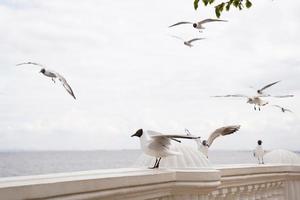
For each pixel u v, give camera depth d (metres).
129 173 5.43
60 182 4.09
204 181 6.22
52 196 4.01
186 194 6.33
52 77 6.00
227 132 7.47
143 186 5.41
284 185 10.36
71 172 5.13
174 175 6.20
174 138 5.85
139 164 7.12
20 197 3.71
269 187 9.70
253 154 10.76
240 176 7.99
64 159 198.38
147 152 5.99
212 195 7.36
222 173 7.40
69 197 4.20
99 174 5.04
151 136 5.80
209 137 7.62
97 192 4.58
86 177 4.55
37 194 3.85
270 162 11.07
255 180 8.71
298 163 11.00
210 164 7.02
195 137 5.60
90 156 195.88
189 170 6.35
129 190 5.10
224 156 79.00
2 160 153.62
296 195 10.38
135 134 6.20
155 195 5.87
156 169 6.27
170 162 6.72
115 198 4.98
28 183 3.84
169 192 6.24
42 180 4.10
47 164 117.75
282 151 11.18
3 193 3.57
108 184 4.70
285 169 10.09
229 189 7.94
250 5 6.51
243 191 8.50
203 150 7.66
